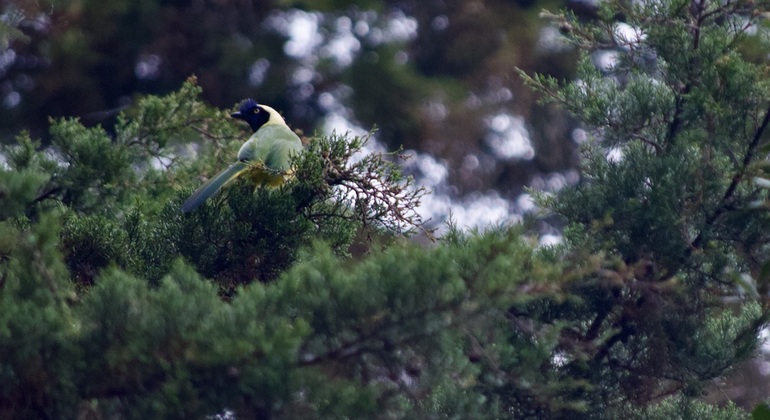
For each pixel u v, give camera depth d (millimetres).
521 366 7805
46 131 25484
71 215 10445
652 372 10195
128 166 11492
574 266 8461
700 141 10711
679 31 10836
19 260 7160
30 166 10945
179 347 6875
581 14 30734
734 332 10430
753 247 10375
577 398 9977
